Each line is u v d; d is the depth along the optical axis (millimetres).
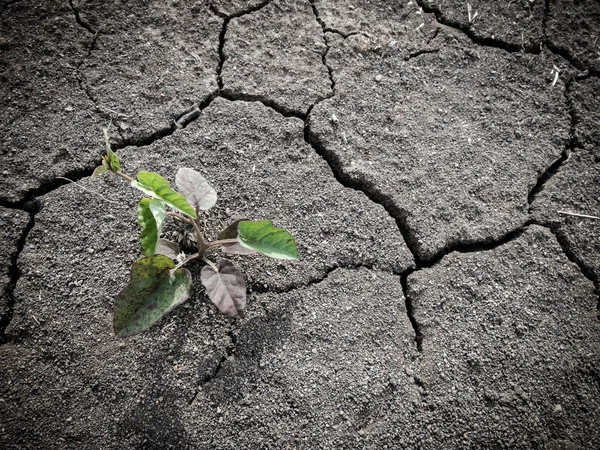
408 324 260
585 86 329
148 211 216
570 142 313
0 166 278
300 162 294
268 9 337
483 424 240
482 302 266
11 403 234
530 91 326
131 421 232
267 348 248
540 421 243
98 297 255
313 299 261
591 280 276
